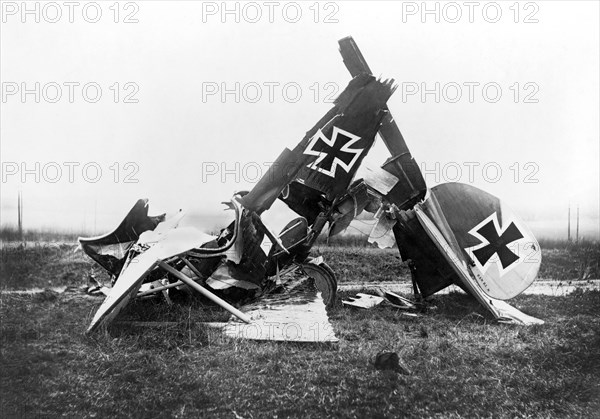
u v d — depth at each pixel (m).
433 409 5.47
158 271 9.17
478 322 9.02
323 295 10.48
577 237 16.36
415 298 10.77
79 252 15.11
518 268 9.52
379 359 6.23
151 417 5.14
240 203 9.52
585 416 5.52
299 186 10.10
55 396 5.53
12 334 7.37
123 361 6.25
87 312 9.10
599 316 9.38
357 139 9.88
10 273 13.52
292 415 5.17
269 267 10.16
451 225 9.94
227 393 5.54
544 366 6.64
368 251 17.41
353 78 9.91
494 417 5.41
